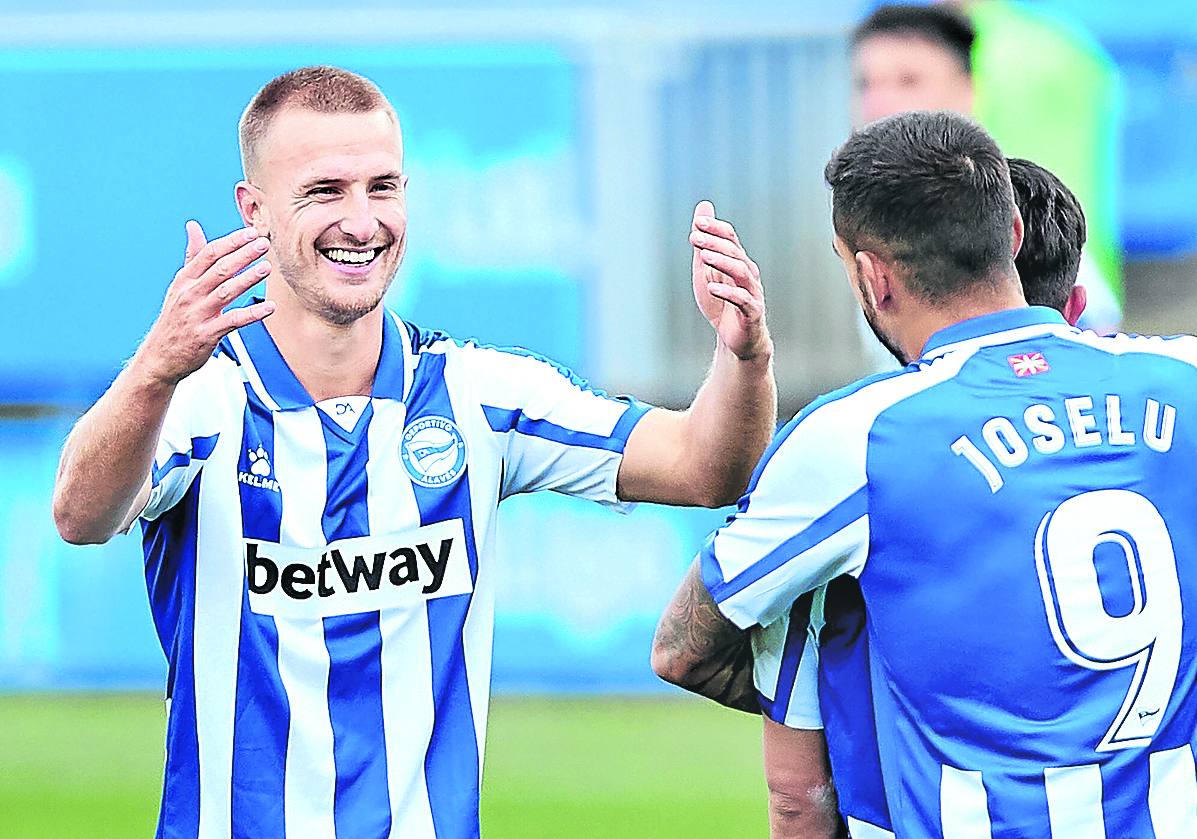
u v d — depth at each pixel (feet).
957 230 31.42
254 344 35.73
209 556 35.06
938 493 30.53
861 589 31.55
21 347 110.22
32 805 79.77
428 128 109.40
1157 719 30.42
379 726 35.27
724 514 102.68
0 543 105.60
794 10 116.37
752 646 34.01
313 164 34.27
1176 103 111.96
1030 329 31.78
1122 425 30.94
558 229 110.22
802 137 113.19
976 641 30.22
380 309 36.17
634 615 103.14
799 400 115.24
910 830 30.81
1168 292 112.68
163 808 35.53
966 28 54.85
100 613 105.60
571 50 109.81
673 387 111.55
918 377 31.30
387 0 120.88
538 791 81.35
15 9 119.14
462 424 36.45
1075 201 34.86
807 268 114.52
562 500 103.35
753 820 76.02
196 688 35.19
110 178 110.42
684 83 112.68
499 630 103.81
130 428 31.86
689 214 113.09
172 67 109.81
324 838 34.94
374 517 35.53
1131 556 30.40
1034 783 29.89
